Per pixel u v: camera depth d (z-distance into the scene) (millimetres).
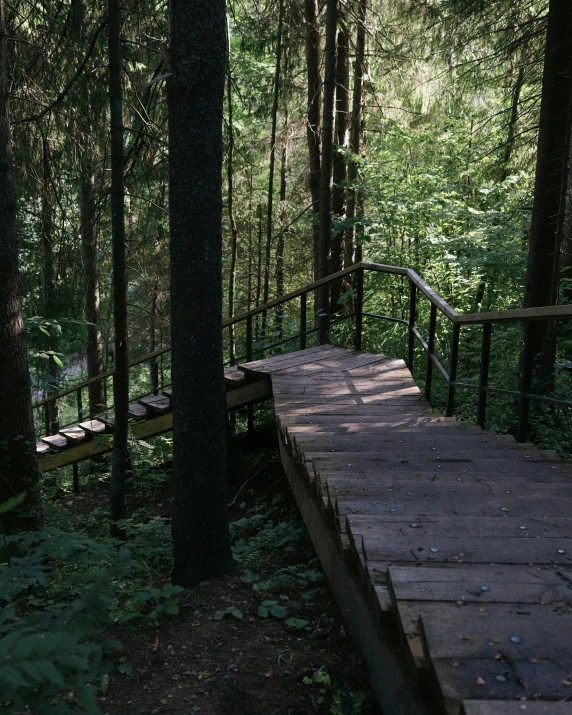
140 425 7617
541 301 6914
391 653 2053
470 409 6723
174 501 3850
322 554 3248
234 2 12000
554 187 6695
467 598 1956
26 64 7414
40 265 8398
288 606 3215
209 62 3547
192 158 3604
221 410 3848
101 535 6035
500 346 7848
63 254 7461
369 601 2400
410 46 12344
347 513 2855
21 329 5230
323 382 6664
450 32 9312
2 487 5180
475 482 3336
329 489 3215
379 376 6918
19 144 7672
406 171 12875
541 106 6734
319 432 4781
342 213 11812
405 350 10086
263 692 2473
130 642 2947
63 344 10578
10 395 5172
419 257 10938
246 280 20625
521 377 4395
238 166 14758
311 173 12352
